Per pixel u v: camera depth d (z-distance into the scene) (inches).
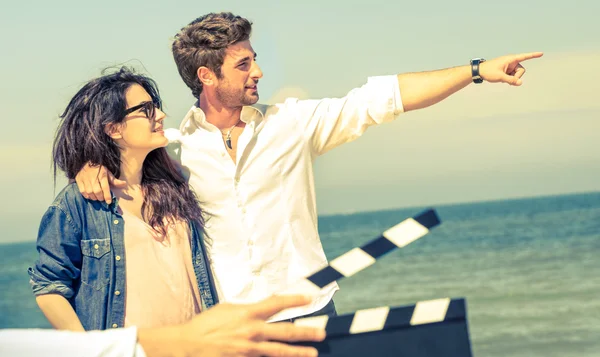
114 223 99.3
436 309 43.7
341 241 1830.7
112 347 37.9
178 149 114.4
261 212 112.4
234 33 111.5
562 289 916.6
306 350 40.4
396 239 44.8
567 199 1974.7
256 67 114.0
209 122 116.5
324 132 116.0
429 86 109.7
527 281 982.4
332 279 43.9
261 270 111.2
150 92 107.1
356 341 43.1
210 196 112.4
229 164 112.6
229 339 39.2
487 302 895.7
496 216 1664.6
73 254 98.4
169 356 38.7
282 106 117.2
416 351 43.4
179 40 116.3
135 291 98.7
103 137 99.8
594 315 778.2
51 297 96.0
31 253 1830.7
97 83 102.1
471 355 43.1
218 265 112.2
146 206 103.7
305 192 116.3
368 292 1041.5
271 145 113.9
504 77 103.9
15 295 1298.0
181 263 102.8
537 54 104.1
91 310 97.9
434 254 1178.6
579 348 679.7
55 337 37.4
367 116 113.5
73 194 99.1
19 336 37.0
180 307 100.7
